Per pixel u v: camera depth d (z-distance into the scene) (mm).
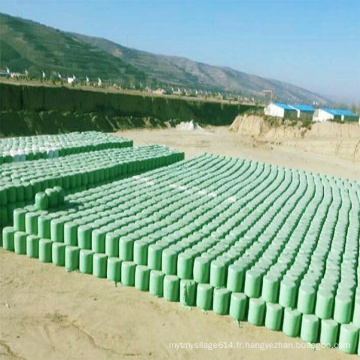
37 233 12719
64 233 12203
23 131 40281
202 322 10023
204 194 17188
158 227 12797
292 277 10109
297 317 9562
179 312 10352
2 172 16406
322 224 14953
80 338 9148
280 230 13570
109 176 19031
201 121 66438
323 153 40031
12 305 10125
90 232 11977
